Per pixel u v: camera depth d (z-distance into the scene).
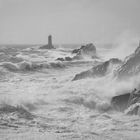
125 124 21.67
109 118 23.88
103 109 27.66
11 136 16.72
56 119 23.11
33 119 22.39
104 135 18.39
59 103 29.02
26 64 56.91
